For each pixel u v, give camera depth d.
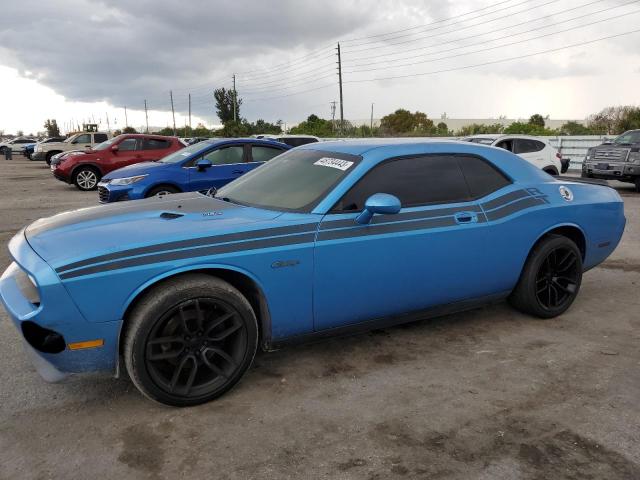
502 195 4.06
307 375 3.44
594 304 4.88
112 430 2.82
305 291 3.27
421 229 3.61
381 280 3.50
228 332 3.08
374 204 3.21
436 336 4.09
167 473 2.47
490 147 4.27
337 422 2.89
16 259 2.94
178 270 2.90
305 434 2.78
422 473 2.46
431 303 3.81
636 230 8.54
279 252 3.15
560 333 4.17
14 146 46.00
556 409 3.02
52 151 28.05
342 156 3.77
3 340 3.97
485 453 2.61
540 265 4.26
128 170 9.44
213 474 2.46
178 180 9.20
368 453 2.62
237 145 9.84
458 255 3.79
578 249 4.52
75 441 2.72
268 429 2.82
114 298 2.77
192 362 3.02
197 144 10.07
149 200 3.96
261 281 3.12
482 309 4.70
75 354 2.78
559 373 3.47
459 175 3.94
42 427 2.84
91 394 3.20
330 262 3.30
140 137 15.57
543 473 2.46
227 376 3.11
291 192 3.62
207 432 2.80
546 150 14.46
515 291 4.38
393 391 3.23
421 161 3.81
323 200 3.40
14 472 2.48
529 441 2.71
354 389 3.26
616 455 2.60
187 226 3.14
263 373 3.47
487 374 3.46
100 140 29.11
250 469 2.49
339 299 3.39
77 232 3.11
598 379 3.39
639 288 5.39
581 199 4.54
